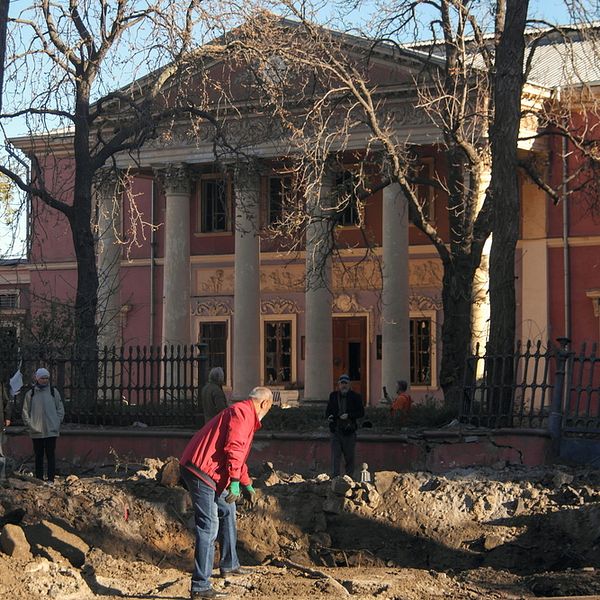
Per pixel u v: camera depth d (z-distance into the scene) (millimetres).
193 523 17453
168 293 42312
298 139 29719
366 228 44812
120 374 25281
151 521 17500
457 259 29422
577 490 17172
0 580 13383
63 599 13172
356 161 40094
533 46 27703
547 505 17031
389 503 17531
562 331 40812
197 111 29578
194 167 42594
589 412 19141
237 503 17719
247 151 38875
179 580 14578
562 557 16188
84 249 28656
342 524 17391
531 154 40000
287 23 33000
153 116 29359
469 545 16797
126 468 22516
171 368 24812
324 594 13711
